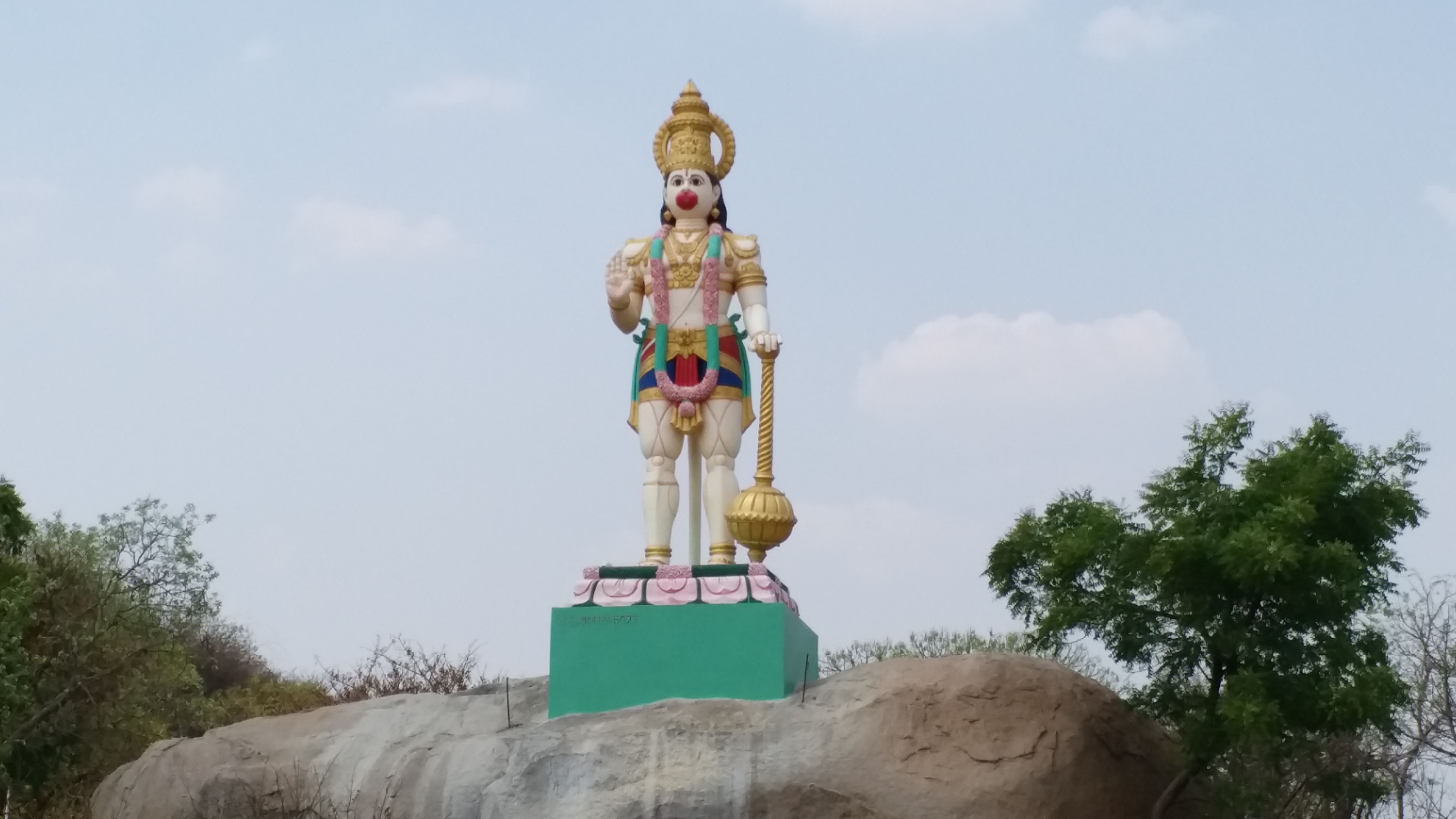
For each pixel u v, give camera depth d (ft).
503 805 56.08
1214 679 58.23
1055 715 56.24
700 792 54.65
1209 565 56.95
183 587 103.40
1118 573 59.47
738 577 59.88
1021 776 54.60
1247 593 57.57
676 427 63.10
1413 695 70.90
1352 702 54.70
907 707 55.98
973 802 53.98
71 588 81.30
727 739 55.77
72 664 77.20
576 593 60.80
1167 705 59.16
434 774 57.88
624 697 59.21
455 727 61.41
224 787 60.03
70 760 77.10
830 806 54.19
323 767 60.18
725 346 63.67
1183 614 58.29
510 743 57.52
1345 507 57.82
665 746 55.83
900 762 54.75
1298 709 55.67
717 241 63.87
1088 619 59.31
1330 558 55.21
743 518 60.54
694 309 63.62
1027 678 56.85
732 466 63.05
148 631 86.63
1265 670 56.49
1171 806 58.70
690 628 59.36
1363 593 56.13
